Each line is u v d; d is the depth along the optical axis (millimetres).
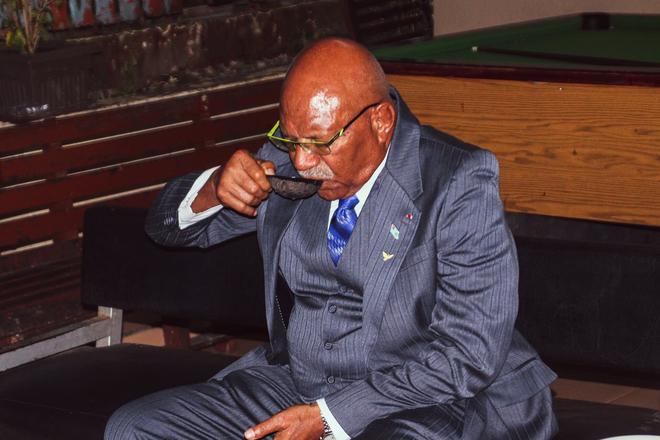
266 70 5891
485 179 2395
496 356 2326
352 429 2350
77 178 4910
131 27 5363
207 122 5398
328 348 2506
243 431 2572
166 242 2863
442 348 2350
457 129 4105
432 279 2393
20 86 4695
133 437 2500
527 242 2787
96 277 3434
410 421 2375
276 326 2686
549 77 3838
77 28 5188
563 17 5621
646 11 6484
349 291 2500
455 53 4852
